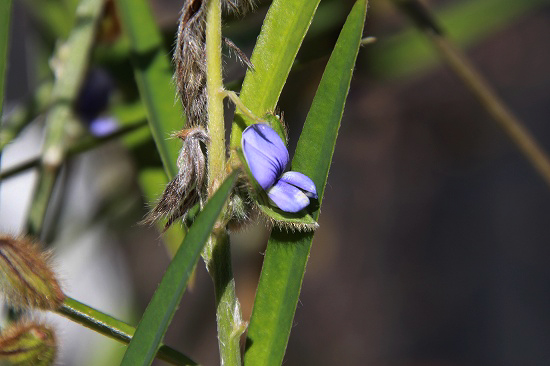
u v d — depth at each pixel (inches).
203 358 23.2
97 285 20.8
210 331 23.5
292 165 9.2
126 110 11.8
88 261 20.6
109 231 14.4
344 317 29.1
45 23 13.3
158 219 9.0
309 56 11.1
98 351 14.6
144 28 10.4
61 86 11.3
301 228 9.1
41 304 9.1
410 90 29.3
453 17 14.1
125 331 9.2
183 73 8.9
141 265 21.7
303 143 9.2
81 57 11.3
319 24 11.9
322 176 9.2
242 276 15.1
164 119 10.0
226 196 8.4
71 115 11.7
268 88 9.2
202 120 9.0
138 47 10.3
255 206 9.1
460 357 29.7
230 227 9.0
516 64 29.7
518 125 12.1
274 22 9.3
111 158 14.0
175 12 20.6
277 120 9.0
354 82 15.0
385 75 14.3
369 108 29.1
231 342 9.0
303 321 29.0
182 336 20.3
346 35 9.1
